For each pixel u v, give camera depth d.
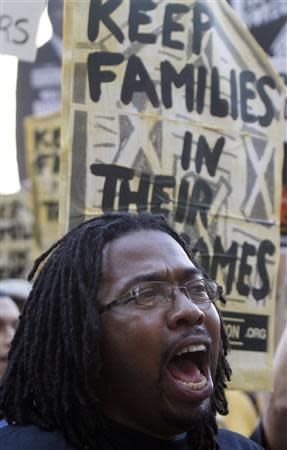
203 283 1.39
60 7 5.10
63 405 1.34
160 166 1.97
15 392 1.43
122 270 1.35
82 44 1.91
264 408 1.99
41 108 5.18
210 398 1.41
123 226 1.41
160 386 1.30
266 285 2.06
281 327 2.38
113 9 1.95
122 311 1.32
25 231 5.03
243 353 2.01
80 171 1.88
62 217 1.85
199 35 2.05
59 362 1.36
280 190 2.12
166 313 1.32
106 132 1.91
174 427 1.32
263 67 2.13
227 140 2.06
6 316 2.77
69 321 1.36
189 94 2.03
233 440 1.52
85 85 1.91
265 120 2.12
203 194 2.02
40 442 1.33
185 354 1.34
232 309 2.02
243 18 2.54
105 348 1.33
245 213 2.07
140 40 1.98
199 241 2.00
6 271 5.02
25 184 5.12
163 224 1.47
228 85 2.08
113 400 1.35
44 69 5.17
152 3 2.00
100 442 1.34
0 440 1.36
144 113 1.96
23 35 2.12
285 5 2.52
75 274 1.38
